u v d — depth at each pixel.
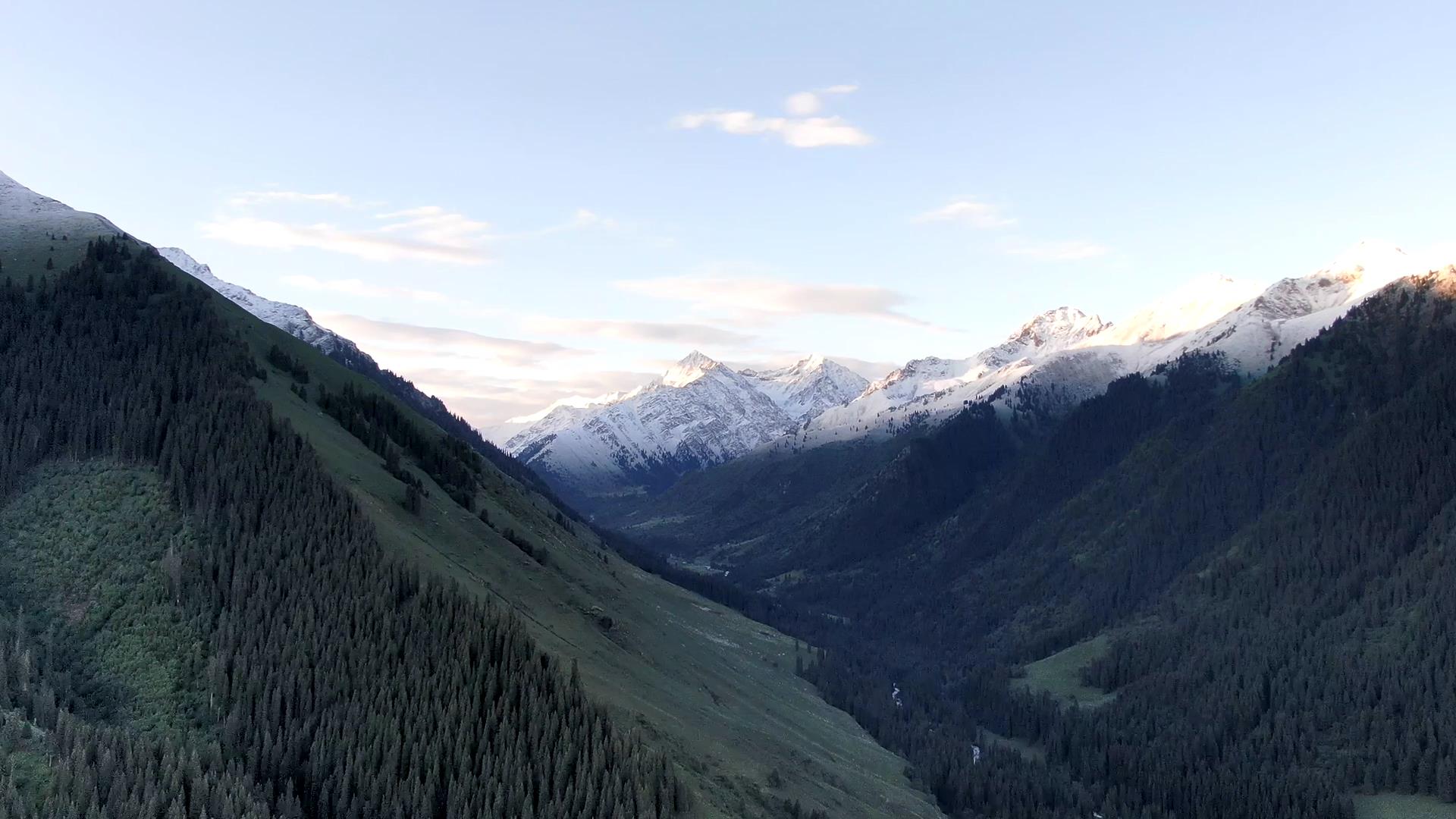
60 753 77.81
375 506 131.88
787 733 157.25
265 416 133.12
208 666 92.31
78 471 119.44
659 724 115.38
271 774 83.06
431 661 99.69
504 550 152.25
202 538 108.00
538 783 88.81
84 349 140.88
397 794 82.75
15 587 102.81
